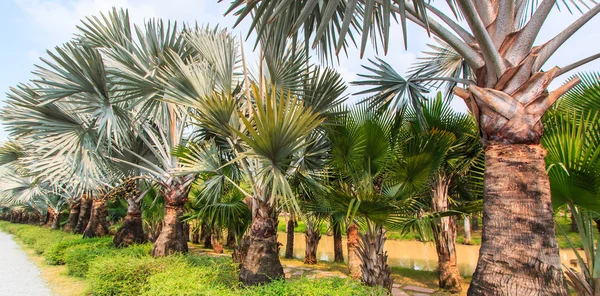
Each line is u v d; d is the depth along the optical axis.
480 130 2.43
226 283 4.16
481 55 2.49
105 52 5.59
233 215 6.07
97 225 10.44
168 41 5.59
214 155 4.80
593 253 2.83
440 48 5.23
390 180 4.27
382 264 3.83
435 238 5.58
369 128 4.20
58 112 5.62
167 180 6.41
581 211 2.91
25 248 12.28
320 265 7.84
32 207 21.84
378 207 3.46
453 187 6.32
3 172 14.90
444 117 5.48
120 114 5.63
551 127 3.14
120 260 4.93
